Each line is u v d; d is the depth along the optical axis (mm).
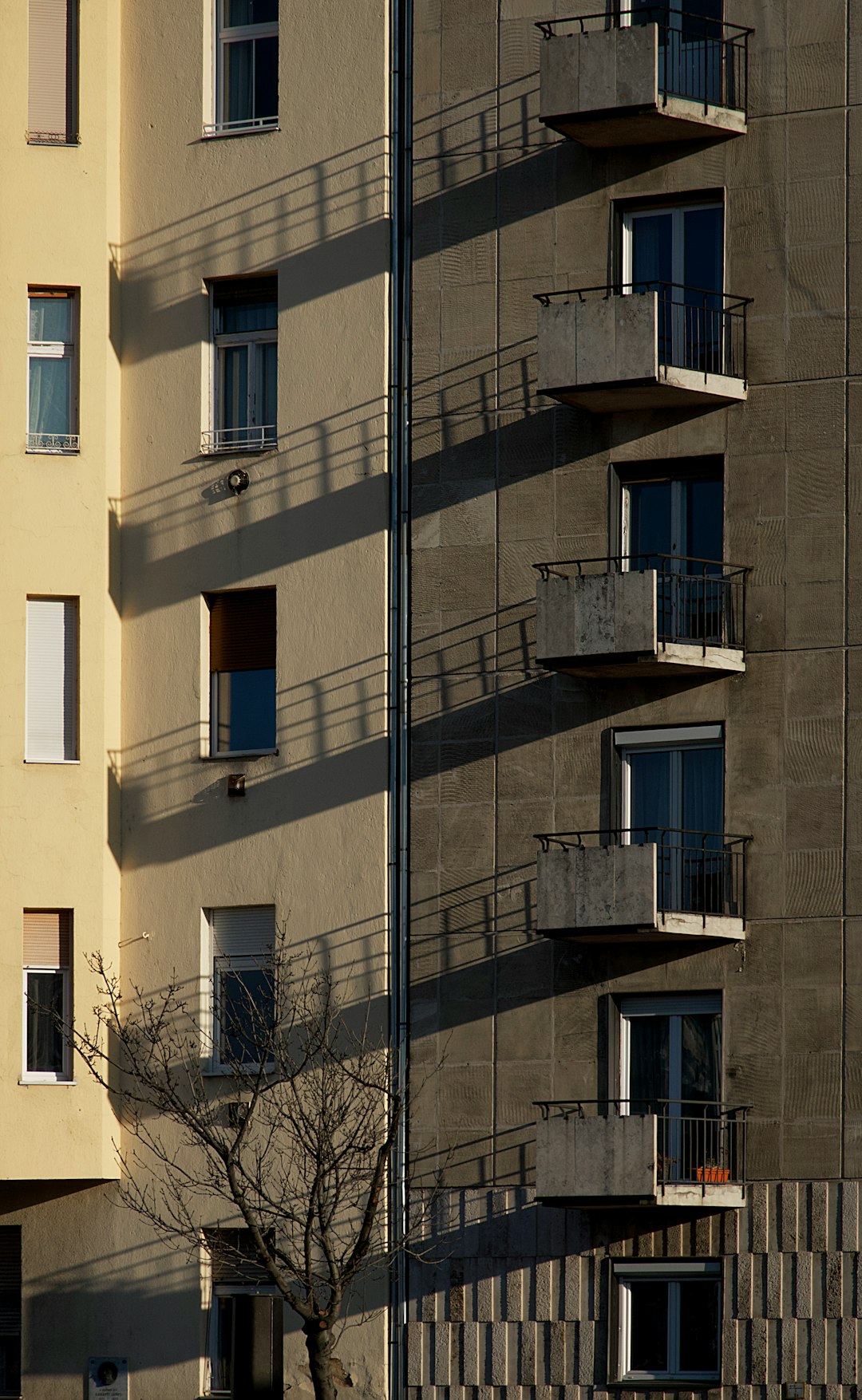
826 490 67438
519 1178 67625
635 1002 67875
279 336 73250
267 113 74812
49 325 73500
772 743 67062
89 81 74125
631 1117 64188
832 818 66250
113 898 72000
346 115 73062
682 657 66750
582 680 69125
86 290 73375
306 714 71500
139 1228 70875
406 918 69750
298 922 70688
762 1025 66062
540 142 71312
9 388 72312
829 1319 64312
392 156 72500
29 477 72250
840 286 68062
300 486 72375
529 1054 68125
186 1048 71188
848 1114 64938
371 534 71500
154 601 73500
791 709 67062
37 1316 71375
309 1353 62594
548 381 68125
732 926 66438
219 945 71938
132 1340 70438
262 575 72500
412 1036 69125
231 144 74188
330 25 73500
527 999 68375
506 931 68812
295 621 71938
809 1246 64750
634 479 70000
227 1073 70812
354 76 73125
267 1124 69875
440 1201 68188
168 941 71938
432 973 69250
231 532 73000
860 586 66875
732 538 68250
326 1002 68500
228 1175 62688
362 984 69750
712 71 69938
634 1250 66312
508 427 70688
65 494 72438
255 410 73938
